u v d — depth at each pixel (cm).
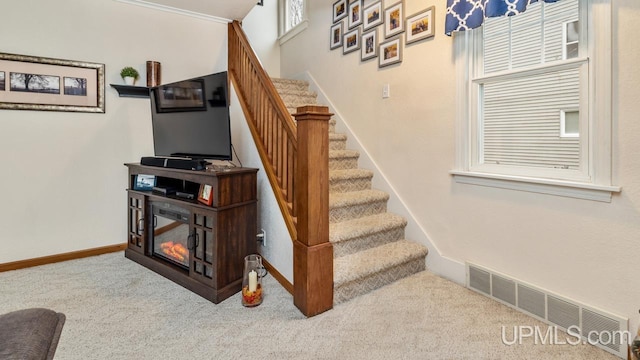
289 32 470
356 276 221
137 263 290
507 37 213
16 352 70
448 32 226
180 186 285
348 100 356
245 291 216
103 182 315
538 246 199
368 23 325
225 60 373
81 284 246
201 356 164
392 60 297
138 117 329
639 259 160
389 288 239
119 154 321
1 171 270
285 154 242
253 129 286
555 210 190
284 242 242
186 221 255
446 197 254
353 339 179
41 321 84
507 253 215
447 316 202
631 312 163
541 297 196
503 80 217
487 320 198
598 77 170
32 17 276
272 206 258
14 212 276
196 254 239
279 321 197
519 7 184
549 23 192
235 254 235
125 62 320
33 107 278
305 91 406
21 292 232
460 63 238
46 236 290
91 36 302
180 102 279
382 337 181
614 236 167
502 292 217
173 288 242
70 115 296
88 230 309
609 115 166
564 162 189
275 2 501
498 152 223
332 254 210
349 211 281
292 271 232
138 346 172
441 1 251
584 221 178
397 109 295
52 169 290
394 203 300
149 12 330
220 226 224
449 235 253
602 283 172
